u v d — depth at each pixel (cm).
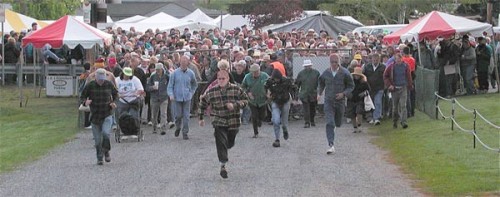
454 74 2716
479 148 1611
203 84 2388
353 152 1706
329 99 1683
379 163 1552
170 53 2520
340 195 1242
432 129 1953
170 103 2180
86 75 2150
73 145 1856
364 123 2231
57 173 1473
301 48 2527
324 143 1855
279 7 6056
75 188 1323
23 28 3944
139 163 1577
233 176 1419
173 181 1376
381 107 2205
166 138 1970
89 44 2694
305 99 2175
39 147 1819
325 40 3075
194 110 2423
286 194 1252
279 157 1642
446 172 1380
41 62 3316
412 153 1631
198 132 2078
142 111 2239
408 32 2677
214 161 1593
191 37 3391
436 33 2636
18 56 3353
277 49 2677
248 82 1934
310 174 1434
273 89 1805
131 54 2305
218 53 2489
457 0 6556
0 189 1323
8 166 1559
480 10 6544
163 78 2055
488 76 2822
